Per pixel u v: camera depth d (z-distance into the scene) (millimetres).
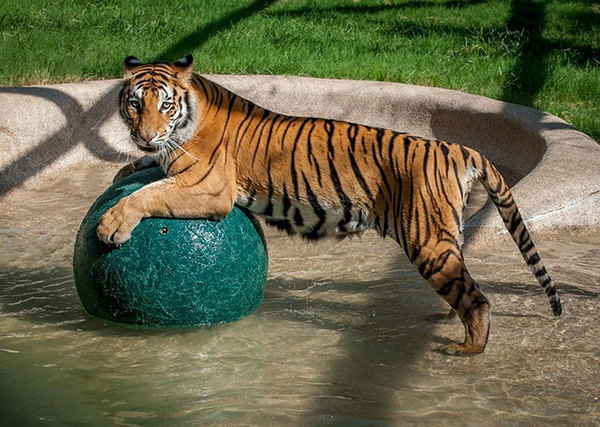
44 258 7949
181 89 6121
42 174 10562
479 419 5172
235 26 15742
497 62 14516
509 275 7555
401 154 6105
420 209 6031
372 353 6051
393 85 12922
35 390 5477
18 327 6398
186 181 6102
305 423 5098
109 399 5375
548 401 5391
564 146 10164
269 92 12742
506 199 6254
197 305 6172
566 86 13469
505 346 6156
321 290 7270
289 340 6242
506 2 18984
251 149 6293
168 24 15469
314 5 17828
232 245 6176
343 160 6191
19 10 15398
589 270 7695
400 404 5336
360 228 6344
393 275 7641
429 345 6188
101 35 14617
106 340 6152
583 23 17828
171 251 6004
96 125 11734
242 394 5445
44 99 11055
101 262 6094
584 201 8797
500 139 11773
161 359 5891
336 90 12812
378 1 18547
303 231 6484
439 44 15602
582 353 6066
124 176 6965
